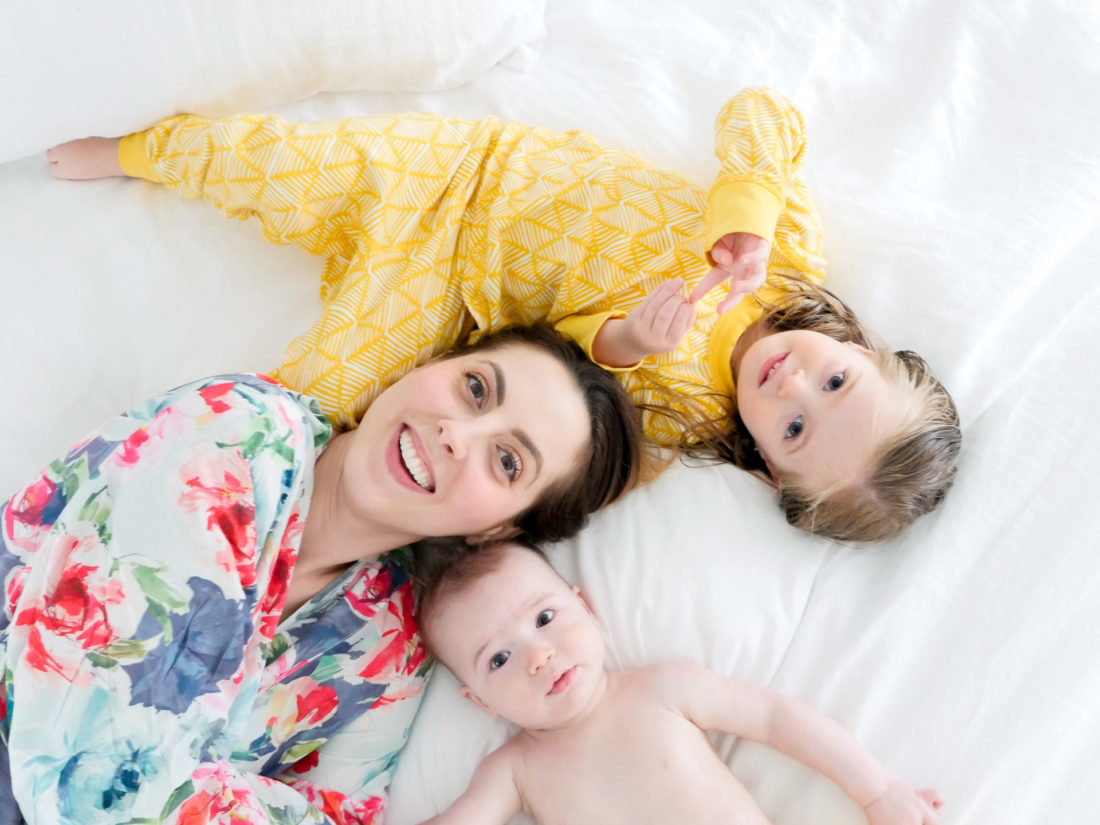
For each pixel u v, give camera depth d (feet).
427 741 3.66
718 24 4.65
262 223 4.00
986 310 3.94
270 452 3.20
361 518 3.49
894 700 3.47
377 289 3.88
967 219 4.16
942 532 3.66
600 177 3.99
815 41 4.61
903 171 4.32
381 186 3.87
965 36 4.59
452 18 4.12
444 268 3.99
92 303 3.91
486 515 3.42
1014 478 3.71
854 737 3.41
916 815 3.21
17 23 3.28
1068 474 3.69
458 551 3.72
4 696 2.94
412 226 3.98
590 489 3.81
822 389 3.71
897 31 4.71
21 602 2.94
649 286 3.98
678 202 3.97
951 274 4.01
